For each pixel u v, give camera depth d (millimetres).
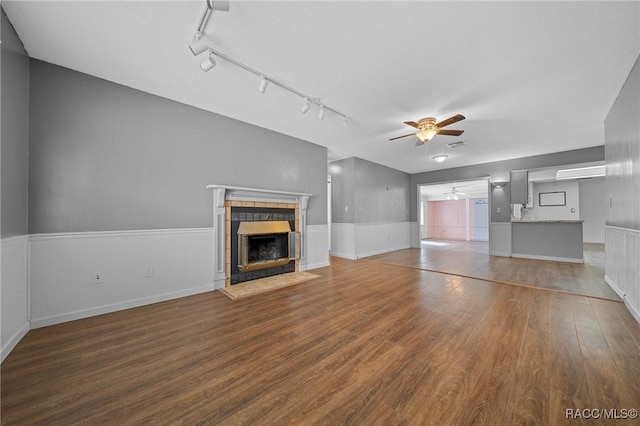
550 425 1159
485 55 2189
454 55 2195
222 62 2311
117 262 2598
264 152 3943
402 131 4109
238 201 3586
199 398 1361
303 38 2008
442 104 3115
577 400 1314
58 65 2344
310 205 4668
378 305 2752
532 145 4832
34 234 2170
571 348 1832
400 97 2945
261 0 1639
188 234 3096
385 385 1455
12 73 1899
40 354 1782
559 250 5418
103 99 2566
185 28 1912
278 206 4098
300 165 4496
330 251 6457
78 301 2379
